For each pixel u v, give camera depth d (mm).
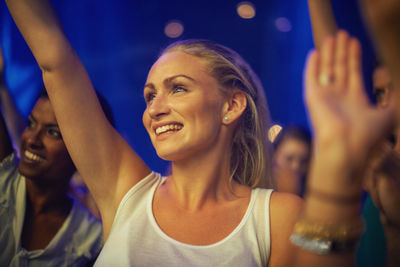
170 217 1230
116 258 1152
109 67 7461
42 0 1309
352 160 720
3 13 5988
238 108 1340
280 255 1188
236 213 1238
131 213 1248
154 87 1305
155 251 1155
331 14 1404
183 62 1296
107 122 1356
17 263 1610
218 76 1318
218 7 7199
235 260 1129
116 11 7352
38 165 1689
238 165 1438
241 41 7242
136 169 1343
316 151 761
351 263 777
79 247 1725
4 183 1706
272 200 1268
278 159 2559
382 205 1112
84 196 2088
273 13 7082
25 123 2451
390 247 1131
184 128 1230
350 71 744
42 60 1272
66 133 1295
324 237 768
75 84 1291
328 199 757
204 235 1188
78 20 7336
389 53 597
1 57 2430
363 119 713
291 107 7109
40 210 1722
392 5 568
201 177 1267
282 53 7133
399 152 1169
